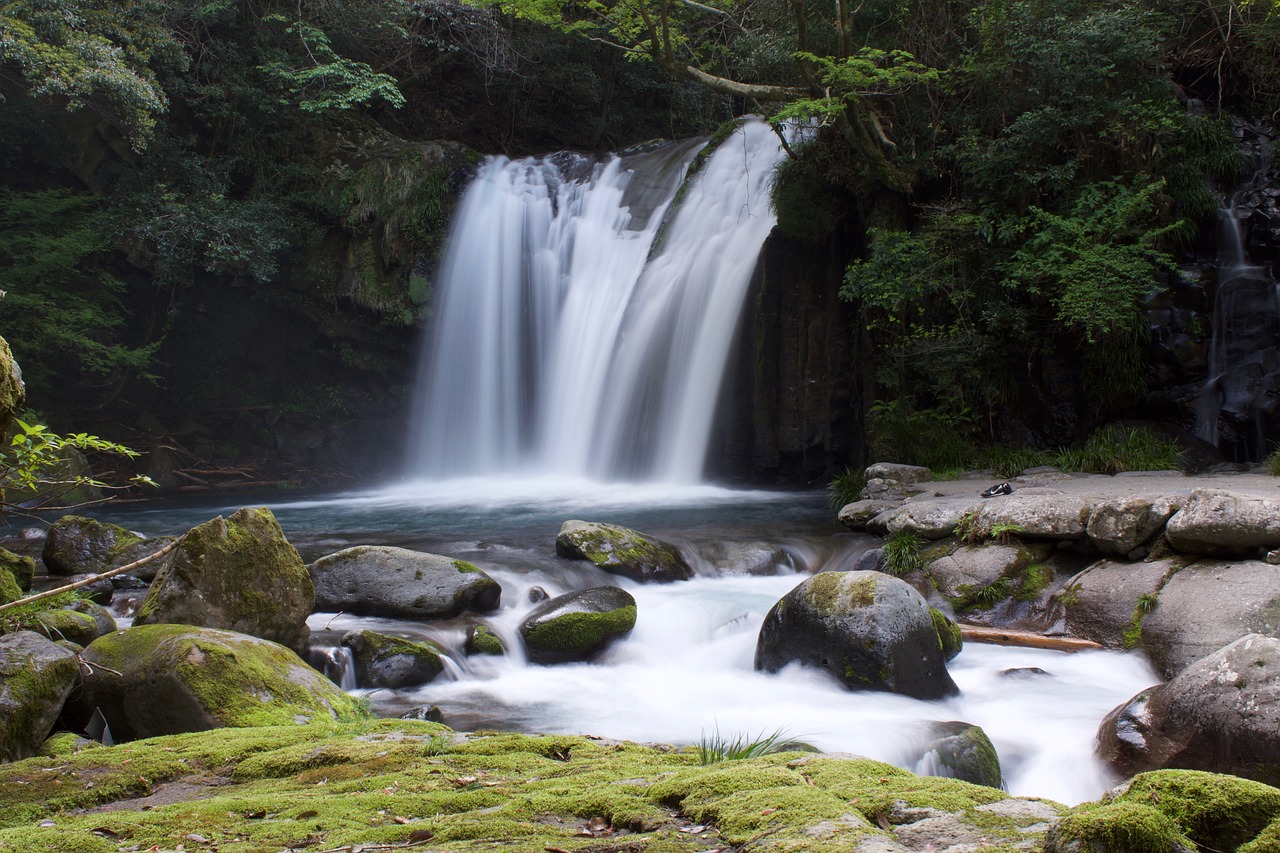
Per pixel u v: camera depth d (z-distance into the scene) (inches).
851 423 727.7
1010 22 645.9
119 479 896.9
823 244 731.4
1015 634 354.6
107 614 313.6
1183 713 210.8
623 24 727.7
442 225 976.3
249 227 906.1
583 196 956.0
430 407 971.9
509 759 176.7
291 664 246.7
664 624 373.1
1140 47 621.0
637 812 135.3
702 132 1286.9
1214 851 111.3
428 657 320.8
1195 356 598.2
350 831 131.6
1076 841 100.0
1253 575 323.3
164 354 1000.9
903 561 421.1
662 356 806.5
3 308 845.8
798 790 135.3
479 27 1117.1
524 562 439.8
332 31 1047.0
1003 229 618.8
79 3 804.6
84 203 897.5
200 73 972.6
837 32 683.4
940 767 231.0
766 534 514.9
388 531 583.5
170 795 164.4
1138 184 604.1
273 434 1016.9
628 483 816.9
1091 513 380.8
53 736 209.8
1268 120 681.6
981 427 632.4
